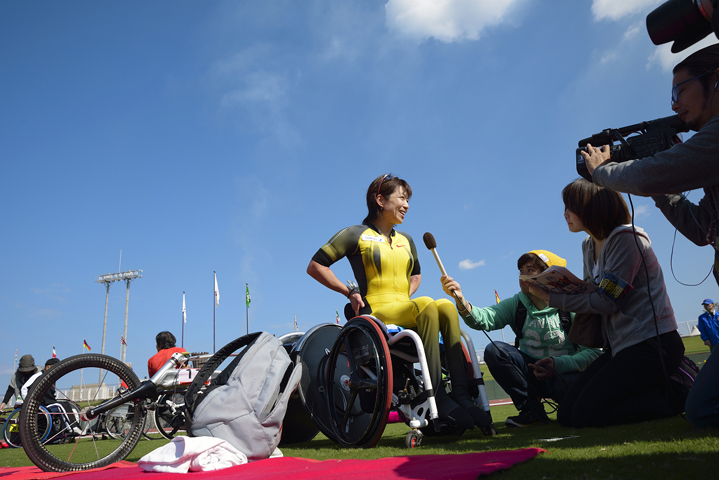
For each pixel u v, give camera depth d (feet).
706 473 3.95
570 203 10.07
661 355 8.31
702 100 6.60
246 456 8.42
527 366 12.31
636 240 8.54
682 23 6.77
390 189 12.06
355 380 10.18
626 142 7.50
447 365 10.49
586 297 9.31
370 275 11.63
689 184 6.37
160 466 7.54
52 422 10.21
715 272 7.18
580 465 4.83
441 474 4.74
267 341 9.59
